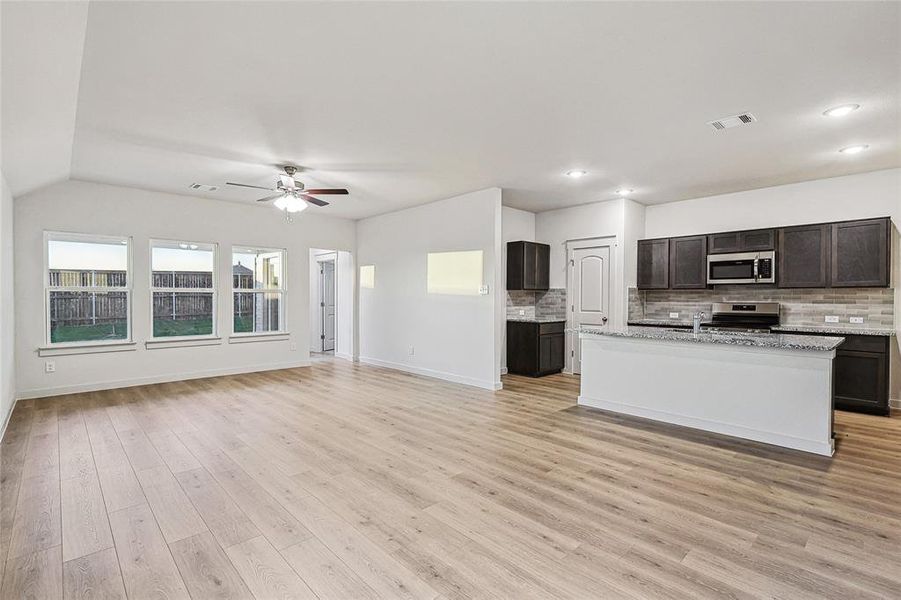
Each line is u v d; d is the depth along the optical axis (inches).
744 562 83.7
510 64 105.9
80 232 213.3
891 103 125.0
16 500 106.8
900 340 189.6
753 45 96.9
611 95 121.6
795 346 138.9
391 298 290.0
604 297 258.7
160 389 224.1
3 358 160.2
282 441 149.2
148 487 114.3
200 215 250.1
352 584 77.5
